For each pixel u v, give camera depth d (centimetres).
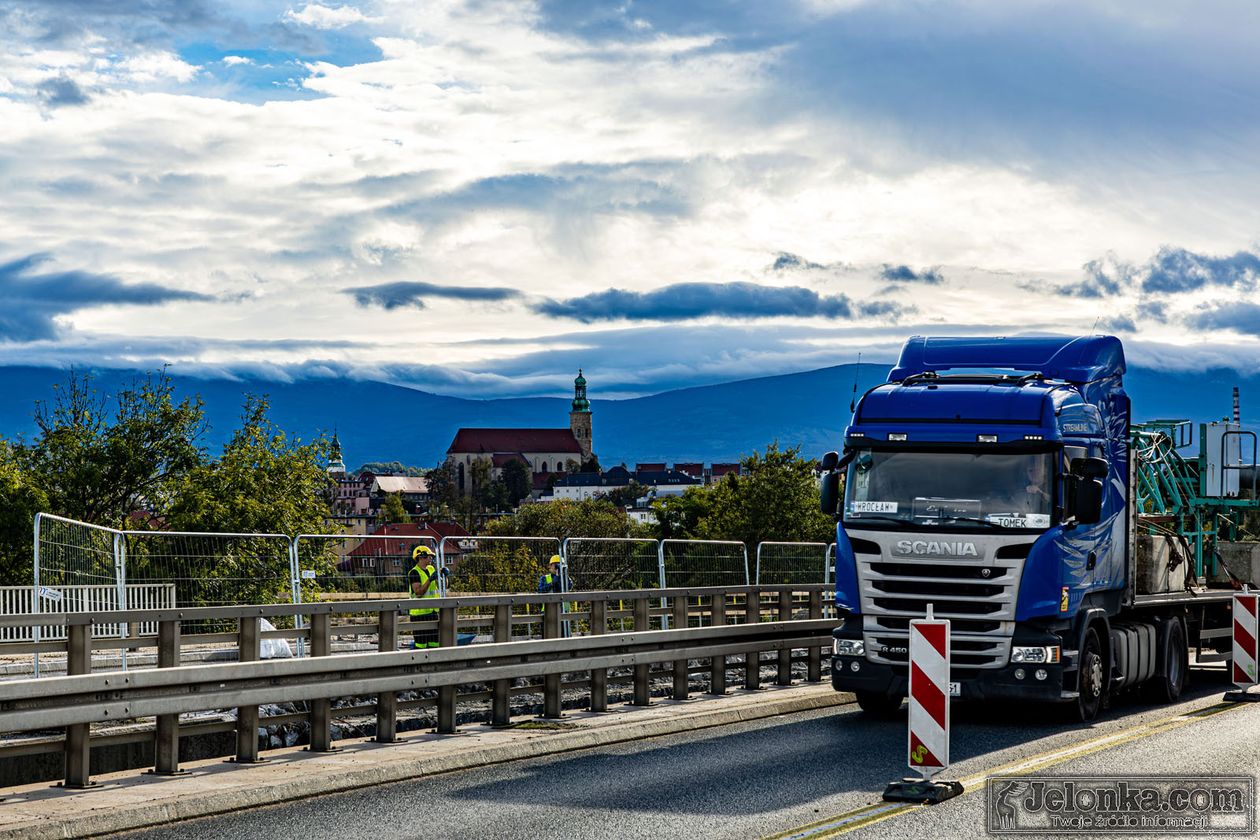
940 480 1680
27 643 1088
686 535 12081
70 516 4753
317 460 4866
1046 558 1639
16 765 1349
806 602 2623
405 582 1961
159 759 1167
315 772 1176
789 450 9344
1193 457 2302
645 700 1791
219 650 1719
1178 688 2092
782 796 1116
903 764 1304
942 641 1123
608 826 980
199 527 4597
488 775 1237
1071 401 1756
